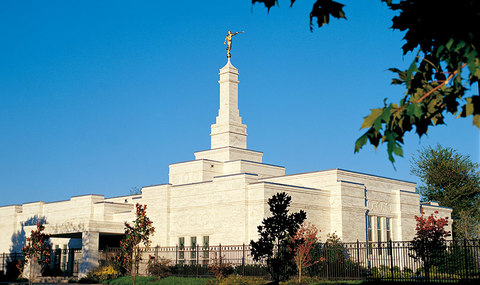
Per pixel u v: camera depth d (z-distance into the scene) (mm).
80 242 63312
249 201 49094
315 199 50844
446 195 73562
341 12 10656
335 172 52125
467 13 9070
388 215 56562
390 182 58344
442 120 10625
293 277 39312
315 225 50250
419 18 9750
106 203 64812
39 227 49250
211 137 62781
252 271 42312
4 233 74812
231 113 61906
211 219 52875
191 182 59594
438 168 74938
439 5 9250
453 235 69938
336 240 48656
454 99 10070
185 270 46750
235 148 60938
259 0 10844
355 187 52750
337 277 39969
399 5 10562
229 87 62219
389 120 9578
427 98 10016
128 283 45219
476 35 9055
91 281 49750
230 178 51000
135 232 45406
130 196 69375
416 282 33969
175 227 56531
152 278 45938
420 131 10297
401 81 10336
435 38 10031
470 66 8898
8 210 75000
